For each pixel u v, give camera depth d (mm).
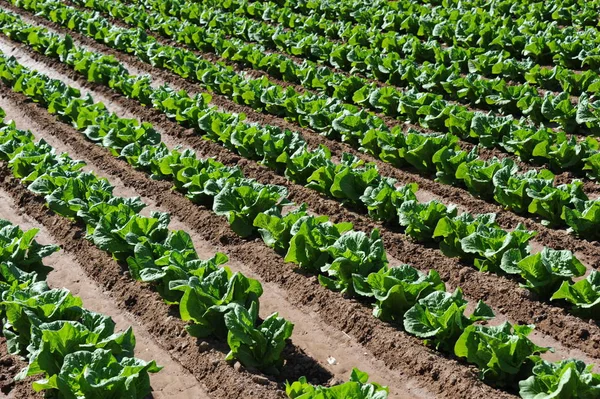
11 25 25531
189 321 9734
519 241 10438
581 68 19047
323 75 19047
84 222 12680
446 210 11578
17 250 10758
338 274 10219
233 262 11570
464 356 8617
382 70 18875
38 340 8508
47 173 13484
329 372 9031
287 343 9539
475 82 17141
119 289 10805
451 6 24906
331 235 10672
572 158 13617
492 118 15023
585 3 22969
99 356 7855
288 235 11234
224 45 22219
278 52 22547
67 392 7598
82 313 8969
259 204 11969
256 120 17453
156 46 22156
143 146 14953
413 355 8867
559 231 11852
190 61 20641
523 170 14000
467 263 11078
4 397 8656
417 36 23031
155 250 10383
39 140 16422
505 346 8164
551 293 10055
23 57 23750
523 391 7688
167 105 17344
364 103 17578
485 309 8953
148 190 14039
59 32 26141
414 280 9625
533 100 16000
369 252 10102
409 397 8516
